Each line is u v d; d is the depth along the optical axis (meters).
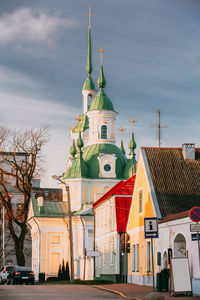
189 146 38.75
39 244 82.38
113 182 90.31
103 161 91.06
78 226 81.50
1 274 55.38
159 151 38.66
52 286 38.62
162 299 23.55
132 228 41.88
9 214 72.38
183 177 37.28
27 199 73.19
